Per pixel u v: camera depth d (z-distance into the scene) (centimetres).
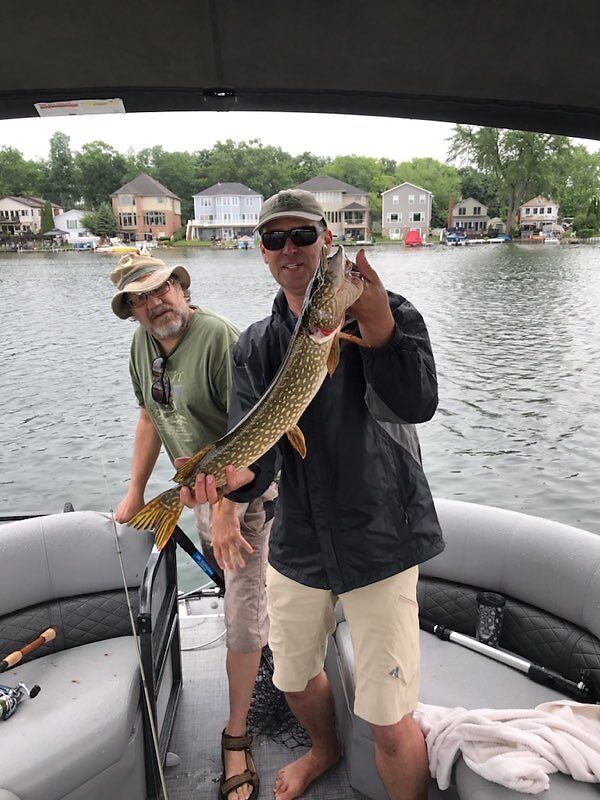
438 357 1720
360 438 204
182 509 187
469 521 294
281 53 219
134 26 203
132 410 1320
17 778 204
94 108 247
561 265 2600
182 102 249
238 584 262
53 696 244
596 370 1605
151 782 252
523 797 180
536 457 1109
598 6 179
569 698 242
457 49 211
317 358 164
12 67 226
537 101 237
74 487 970
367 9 192
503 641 278
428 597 297
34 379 1482
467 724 204
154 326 274
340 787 257
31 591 283
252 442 175
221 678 327
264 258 215
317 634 233
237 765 259
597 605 249
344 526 207
